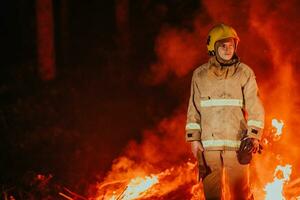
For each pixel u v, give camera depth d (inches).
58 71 834.2
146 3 909.8
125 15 888.9
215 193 321.7
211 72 318.3
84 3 1042.7
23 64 843.4
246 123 318.3
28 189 462.0
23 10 972.6
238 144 315.0
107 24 1000.9
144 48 882.1
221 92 317.1
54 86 772.0
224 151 315.6
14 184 474.9
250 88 313.9
